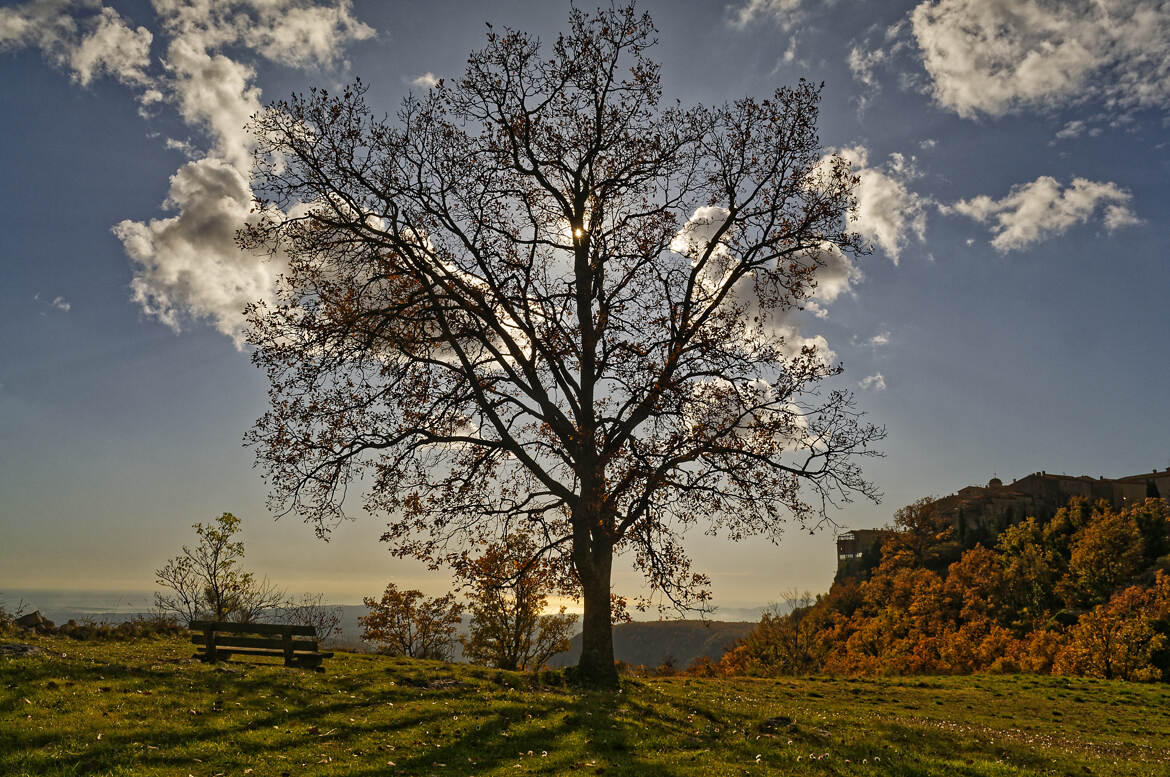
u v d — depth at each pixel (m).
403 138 26.14
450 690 21.27
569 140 27.69
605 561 25.80
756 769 14.73
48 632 29.20
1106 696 37.75
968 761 17.89
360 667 25.14
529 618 47.81
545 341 25.19
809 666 79.81
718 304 26.77
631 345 24.59
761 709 23.28
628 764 14.23
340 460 24.44
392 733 15.74
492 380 26.12
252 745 13.88
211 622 23.00
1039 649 82.62
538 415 25.92
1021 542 154.62
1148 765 19.44
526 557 26.28
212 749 13.30
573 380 26.36
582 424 25.91
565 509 26.80
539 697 20.81
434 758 14.14
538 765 13.94
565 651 49.28
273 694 18.20
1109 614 76.88
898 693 35.31
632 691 24.05
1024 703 34.53
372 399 24.83
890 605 129.00
